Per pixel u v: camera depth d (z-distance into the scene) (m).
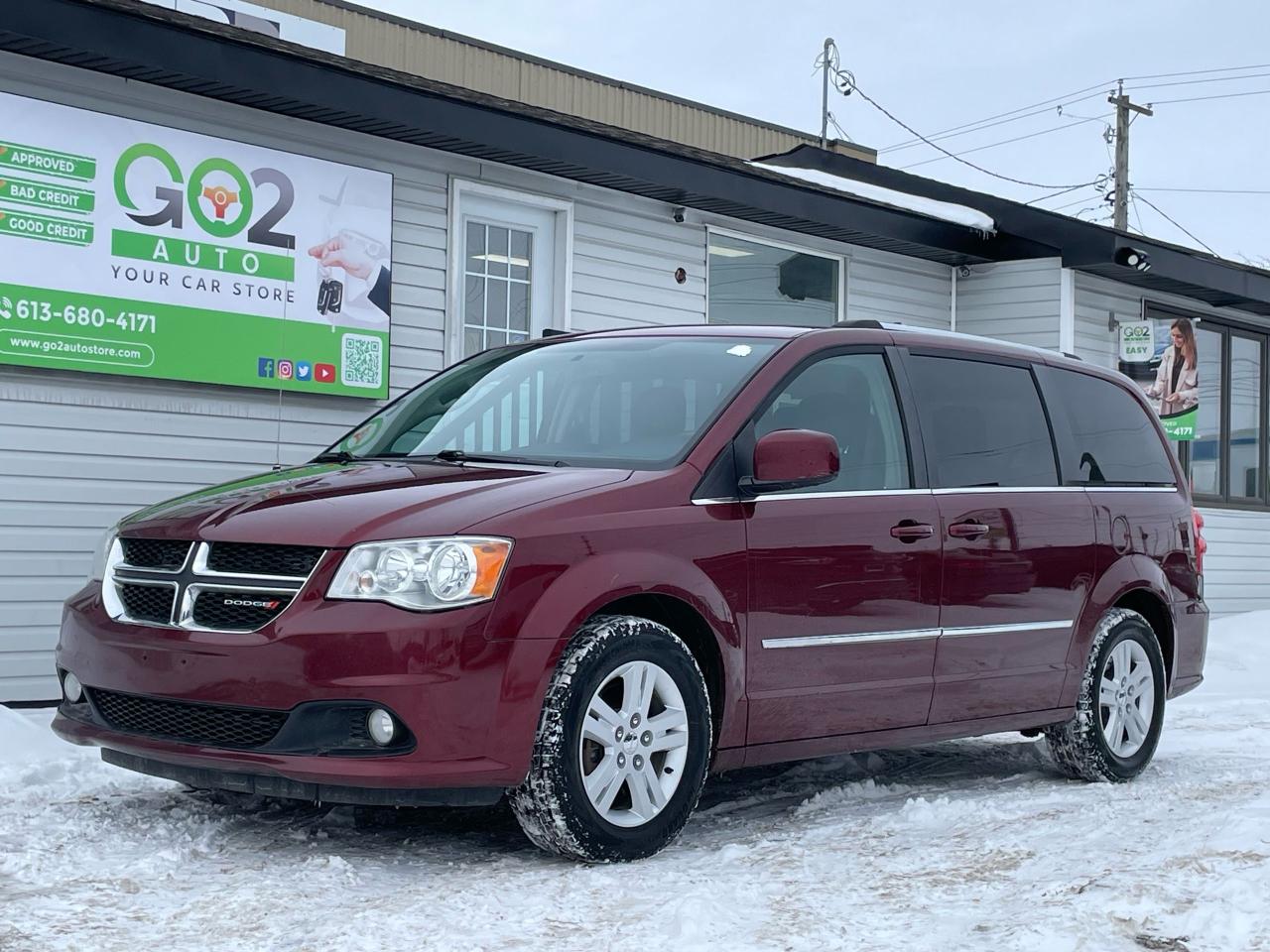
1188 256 13.95
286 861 4.56
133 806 5.28
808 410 5.47
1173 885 3.92
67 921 3.82
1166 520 7.04
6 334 7.56
